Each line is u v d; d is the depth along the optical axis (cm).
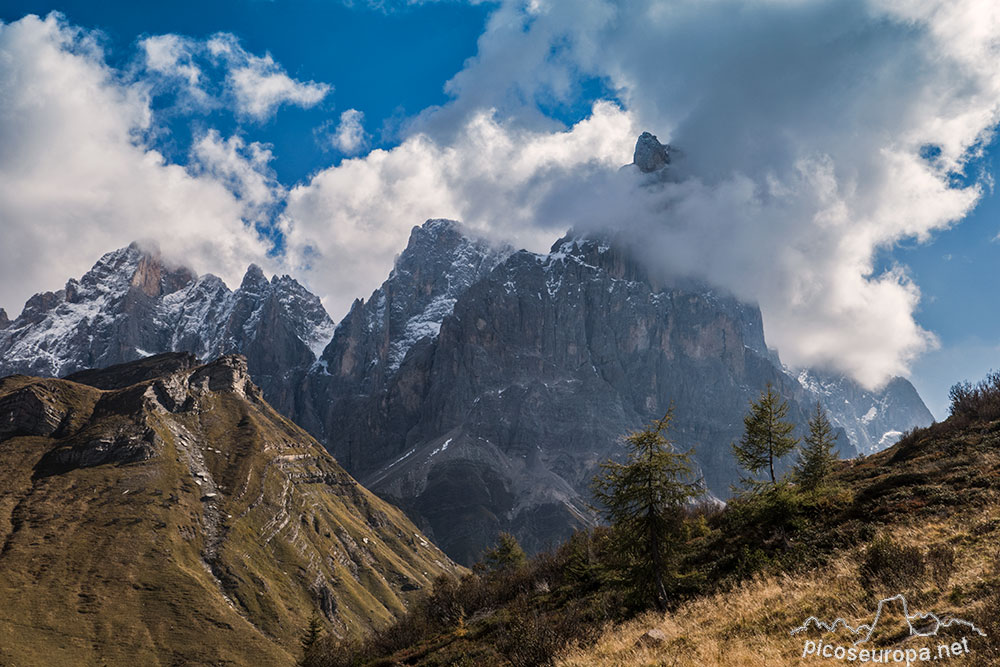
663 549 4359
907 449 6009
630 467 4488
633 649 2980
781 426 5434
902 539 3450
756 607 3103
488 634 5191
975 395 6316
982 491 4038
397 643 6612
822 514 4788
